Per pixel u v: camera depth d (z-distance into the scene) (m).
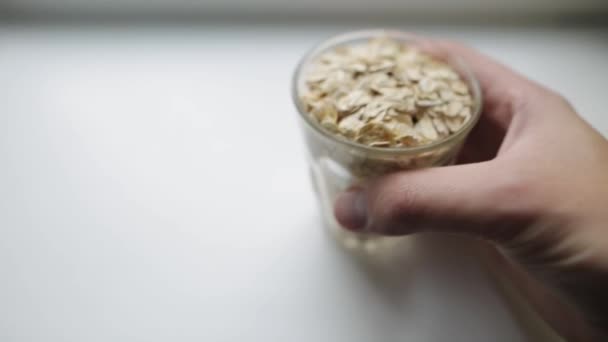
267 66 0.34
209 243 0.27
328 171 0.24
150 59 0.34
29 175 0.29
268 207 0.28
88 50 0.35
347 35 0.25
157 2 0.35
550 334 0.25
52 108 0.32
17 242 0.27
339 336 0.24
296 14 0.36
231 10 0.36
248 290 0.25
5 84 0.33
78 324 0.25
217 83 0.33
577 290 0.22
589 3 0.34
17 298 0.25
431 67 0.24
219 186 0.29
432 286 0.26
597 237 0.21
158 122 0.31
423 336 0.24
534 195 0.21
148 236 0.27
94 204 0.28
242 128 0.31
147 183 0.29
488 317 0.25
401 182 0.22
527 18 0.36
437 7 0.35
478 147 0.28
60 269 0.26
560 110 0.24
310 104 0.22
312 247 0.27
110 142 0.30
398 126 0.21
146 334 0.24
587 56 0.34
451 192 0.21
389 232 0.23
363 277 0.26
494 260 0.26
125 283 0.26
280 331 0.25
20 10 0.35
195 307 0.25
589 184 0.22
